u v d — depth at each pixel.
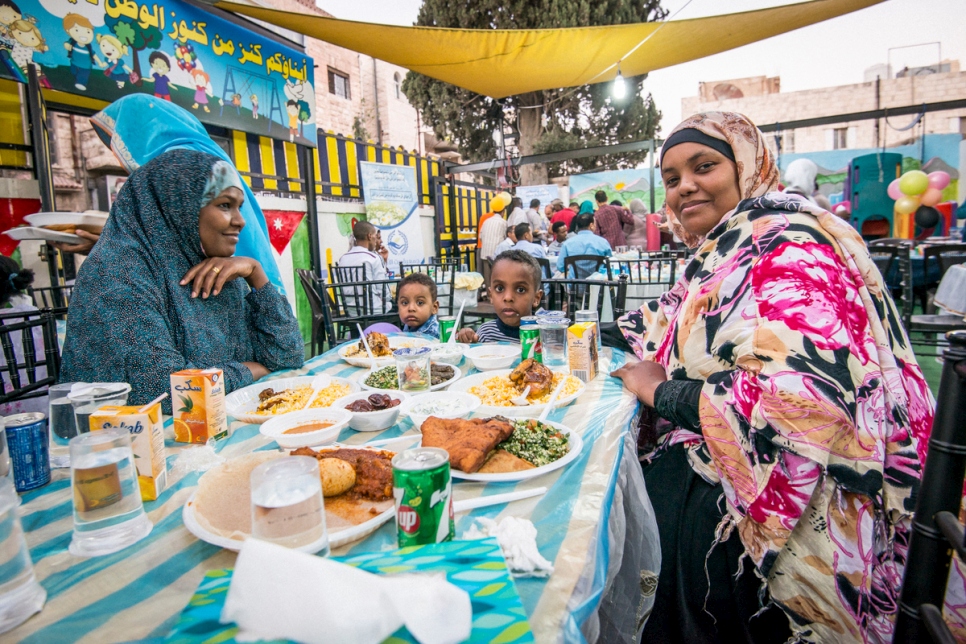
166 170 1.71
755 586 1.25
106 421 0.96
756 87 17.11
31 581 0.68
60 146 5.10
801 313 1.11
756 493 1.15
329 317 3.73
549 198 12.01
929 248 4.11
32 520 0.92
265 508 0.67
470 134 14.87
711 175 1.57
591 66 7.11
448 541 0.75
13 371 1.95
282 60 5.86
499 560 0.65
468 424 1.13
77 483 0.80
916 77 14.96
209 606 0.59
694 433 1.43
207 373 1.28
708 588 1.30
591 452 1.13
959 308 3.82
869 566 1.12
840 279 1.18
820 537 1.14
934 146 10.38
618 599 1.23
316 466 0.72
